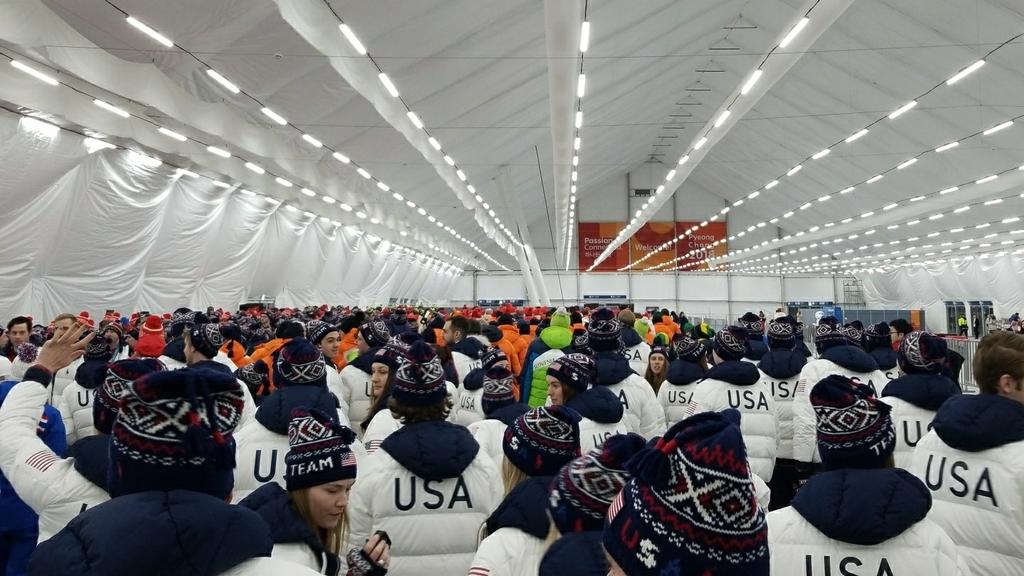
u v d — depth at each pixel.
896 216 26.58
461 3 11.27
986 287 43.09
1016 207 28.41
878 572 2.14
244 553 1.42
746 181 41.44
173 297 19.28
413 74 13.32
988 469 2.69
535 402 6.16
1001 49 16.19
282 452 3.36
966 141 21.69
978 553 2.71
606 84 20.33
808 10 11.13
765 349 8.30
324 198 23.23
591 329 5.13
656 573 1.16
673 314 16.67
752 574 1.17
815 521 2.22
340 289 32.66
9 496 3.83
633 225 34.91
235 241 21.23
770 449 5.16
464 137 19.00
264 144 14.29
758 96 15.41
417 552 2.86
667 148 47.94
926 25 16.97
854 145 26.41
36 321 14.68
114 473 1.48
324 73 12.19
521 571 2.18
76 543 1.34
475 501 2.91
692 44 21.61
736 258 48.66
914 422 4.08
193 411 1.44
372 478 2.91
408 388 2.99
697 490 1.16
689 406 5.40
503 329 10.06
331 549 2.42
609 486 1.85
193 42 9.89
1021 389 2.73
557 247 44.34
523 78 16.50
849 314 34.25
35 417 2.62
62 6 8.77
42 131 12.12
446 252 43.50
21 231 13.21
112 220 15.34
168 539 1.33
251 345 9.52
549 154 26.61
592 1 13.61
